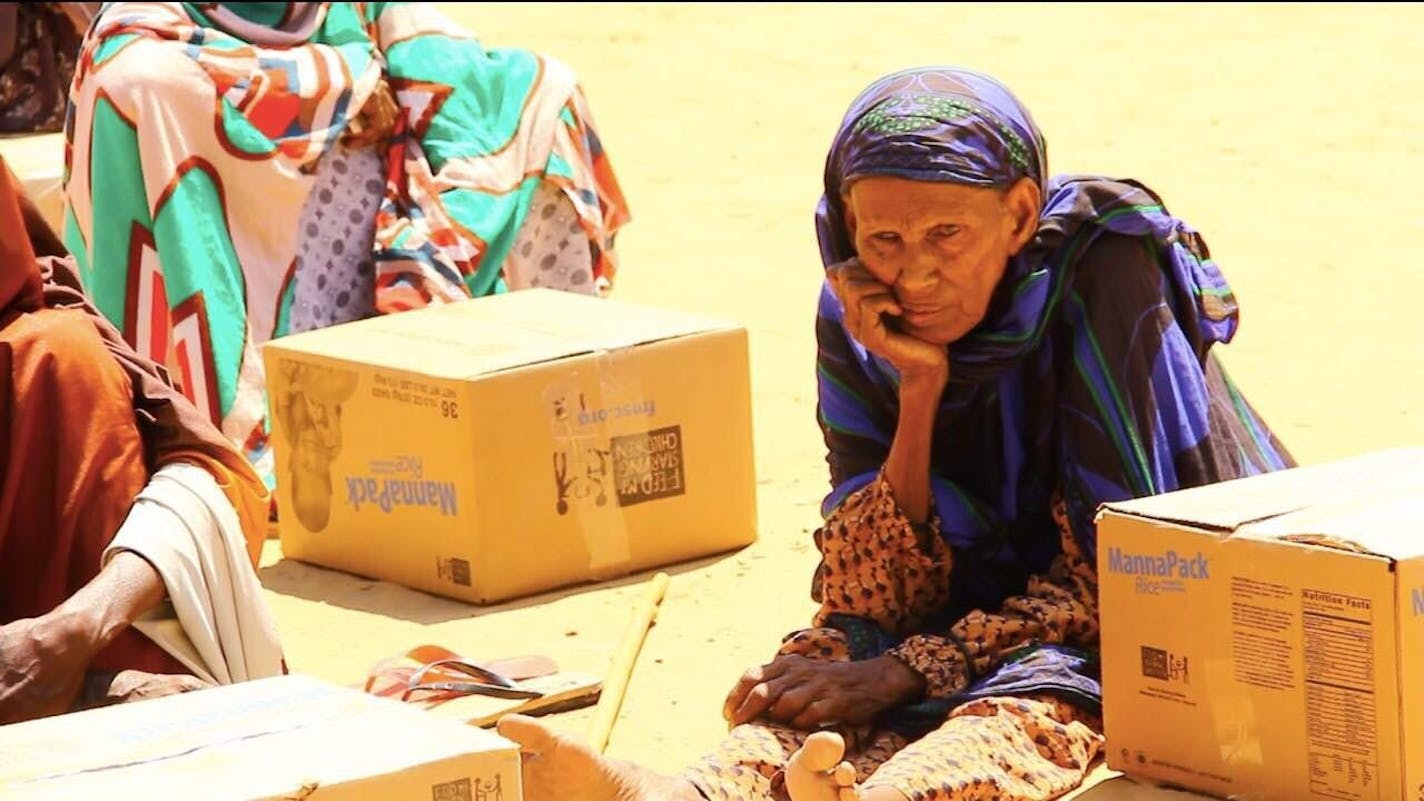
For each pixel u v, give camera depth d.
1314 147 22.16
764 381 16.48
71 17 20.53
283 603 12.48
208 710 7.50
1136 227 9.20
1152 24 29.95
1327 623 7.90
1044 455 9.45
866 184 8.78
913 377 9.14
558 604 12.13
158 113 14.58
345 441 12.71
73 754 7.05
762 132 26.27
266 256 14.95
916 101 8.86
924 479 9.35
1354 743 7.91
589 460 12.34
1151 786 8.59
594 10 35.00
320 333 13.31
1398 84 24.52
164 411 9.54
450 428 12.05
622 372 12.39
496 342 12.69
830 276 9.08
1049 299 9.14
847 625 9.54
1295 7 29.97
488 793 6.95
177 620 9.13
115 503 9.23
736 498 12.88
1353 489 8.66
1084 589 9.22
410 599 12.41
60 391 9.22
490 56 16.78
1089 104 25.47
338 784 6.70
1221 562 8.18
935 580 9.55
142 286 14.51
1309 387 15.12
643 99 28.61
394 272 15.26
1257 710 8.17
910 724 9.05
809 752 7.71
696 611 11.90
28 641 8.48
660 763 9.80
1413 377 15.15
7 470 9.17
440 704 10.41
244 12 16.08
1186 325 9.50
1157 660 8.45
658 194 23.53
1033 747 8.61
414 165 15.80
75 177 14.89
